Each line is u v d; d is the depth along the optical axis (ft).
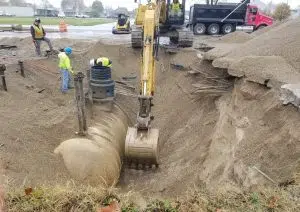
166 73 54.44
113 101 41.42
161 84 52.90
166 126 43.98
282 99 25.25
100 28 114.52
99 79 39.45
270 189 16.62
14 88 37.76
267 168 21.91
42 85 41.98
